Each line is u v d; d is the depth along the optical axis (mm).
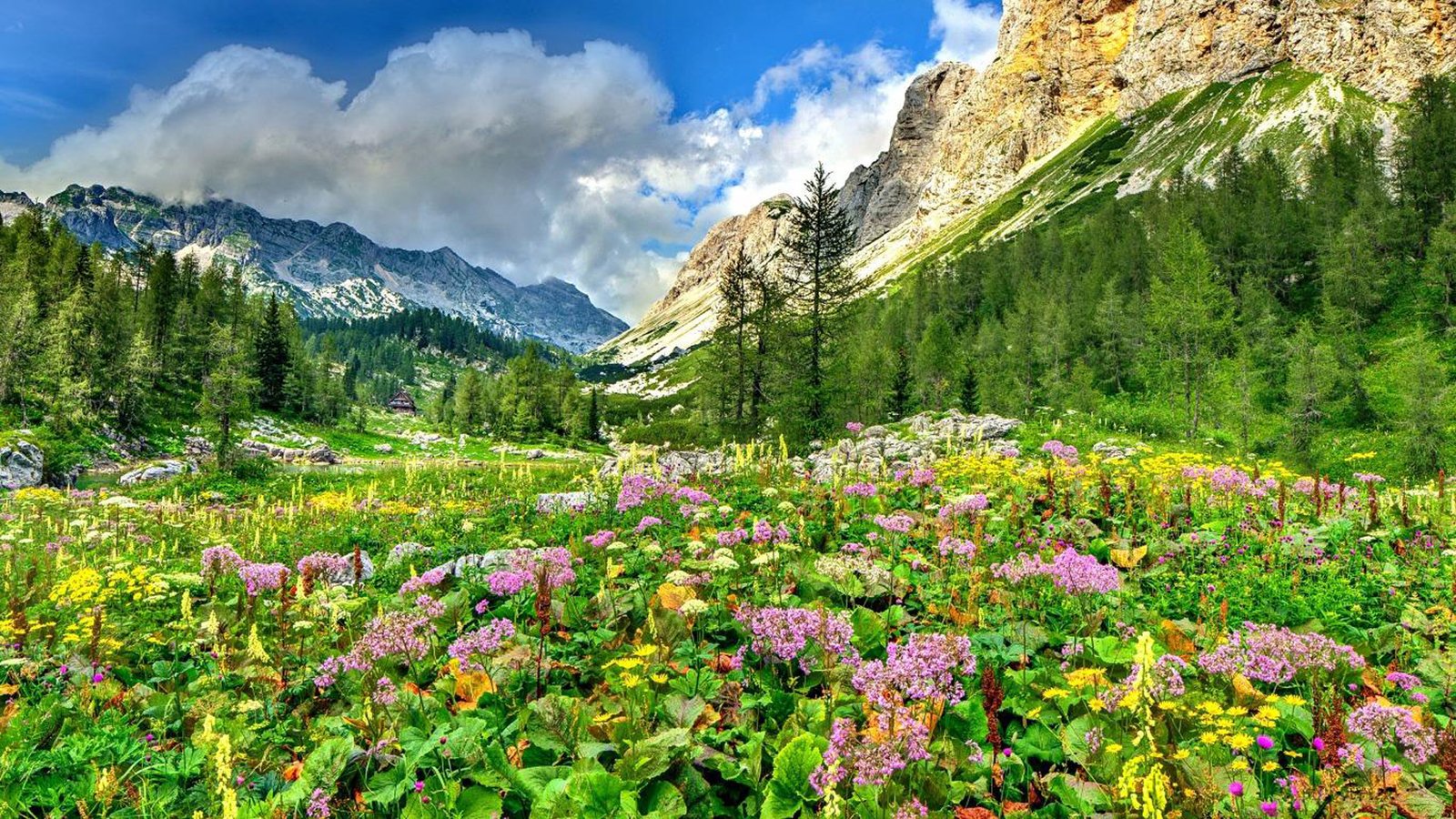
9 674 6344
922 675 4625
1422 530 9812
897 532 9500
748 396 41125
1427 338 53125
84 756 4707
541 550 7496
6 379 56875
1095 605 7090
